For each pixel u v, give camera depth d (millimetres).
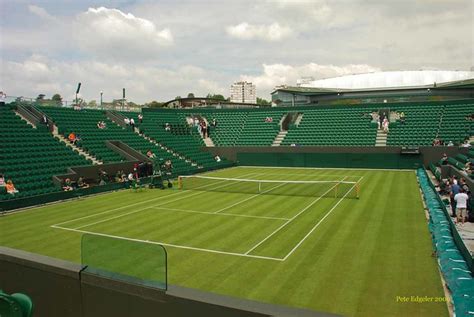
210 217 24078
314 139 56219
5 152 35031
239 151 57906
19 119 42062
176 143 56625
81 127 47344
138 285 6152
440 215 19875
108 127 50844
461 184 22859
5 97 44500
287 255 16438
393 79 86188
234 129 63812
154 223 22891
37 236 20688
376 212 24344
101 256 7234
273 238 19094
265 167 55750
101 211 26750
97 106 58812
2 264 7844
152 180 37625
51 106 49531
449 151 46562
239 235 19781
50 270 7094
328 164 53156
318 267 14898
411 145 49625
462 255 14055
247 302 5426
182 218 24000
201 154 56844
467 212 21406
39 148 38062
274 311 5117
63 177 35000
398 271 14273
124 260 7090
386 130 54406
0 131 37812
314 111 62969
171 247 17938
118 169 41438
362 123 57531
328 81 89875
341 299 12047
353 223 21672
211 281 13758
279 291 12789
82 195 32844
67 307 7031
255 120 64500
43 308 7328
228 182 40594
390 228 20438
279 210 25688
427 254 16141
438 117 53938
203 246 18000
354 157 51656
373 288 12812
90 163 39969
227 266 15258
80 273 6766
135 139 50906
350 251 16750
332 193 32094
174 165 48531
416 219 22328
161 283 6176
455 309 10016
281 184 38406
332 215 23797
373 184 36750
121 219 24141
